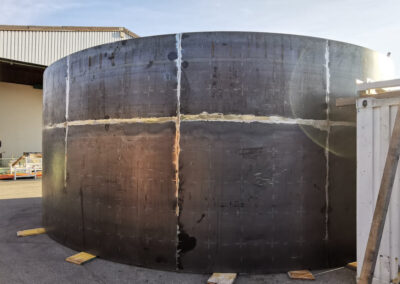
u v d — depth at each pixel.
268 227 4.65
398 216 3.90
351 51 5.16
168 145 4.78
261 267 4.64
